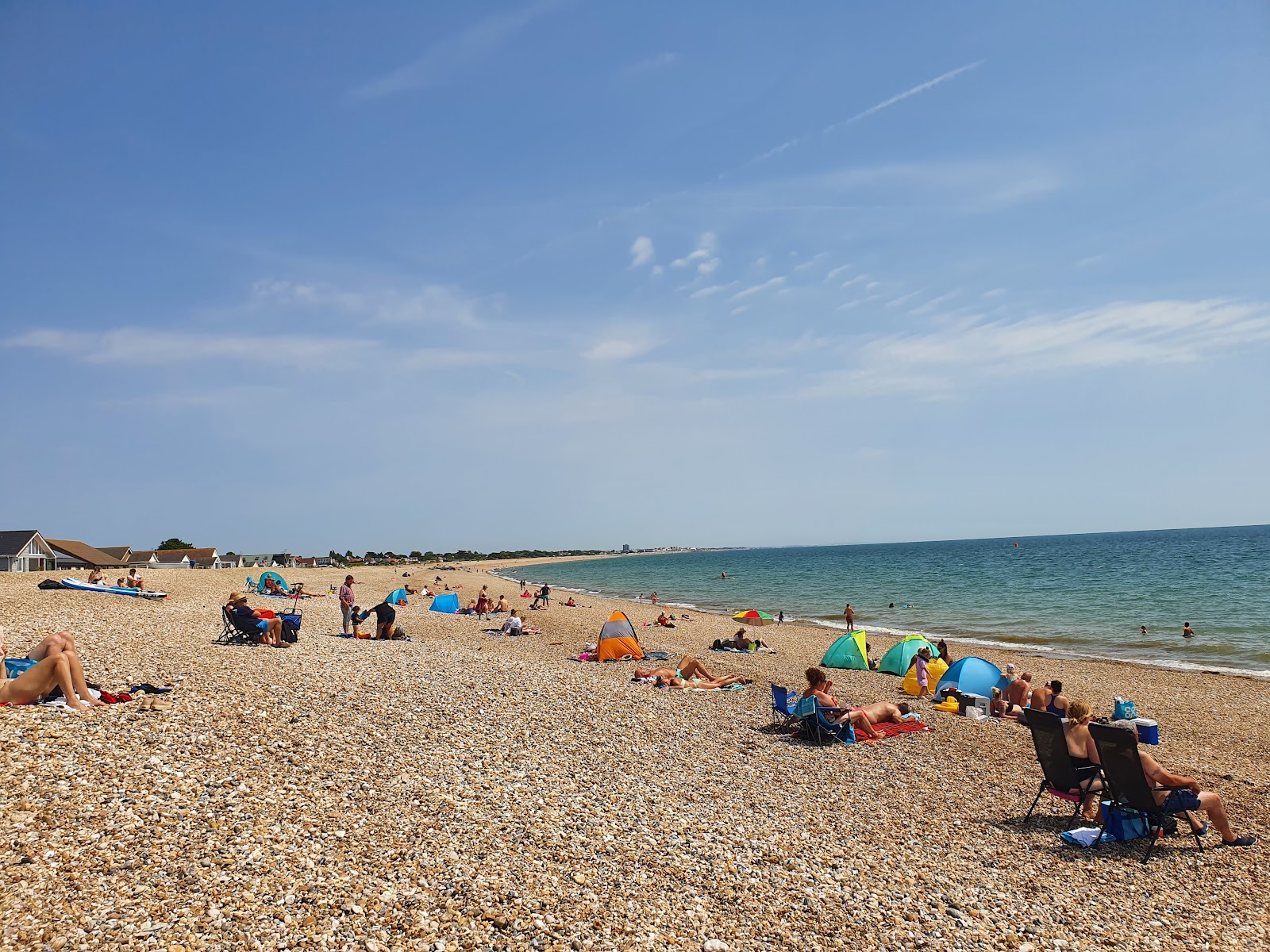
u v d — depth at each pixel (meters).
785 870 7.63
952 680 18.39
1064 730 9.56
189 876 6.05
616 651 23.17
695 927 6.36
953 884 7.57
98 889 5.67
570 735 12.05
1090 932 6.69
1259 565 72.62
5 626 18.06
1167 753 13.97
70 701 9.25
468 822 7.96
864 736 13.80
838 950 6.15
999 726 15.12
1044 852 8.54
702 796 9.90
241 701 10.99
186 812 7.12
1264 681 22.62
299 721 10.47
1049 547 172.12
